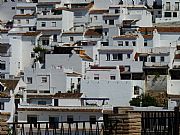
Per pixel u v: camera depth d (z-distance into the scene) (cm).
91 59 16500
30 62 17588
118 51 16162
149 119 4247
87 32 18788
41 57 17175
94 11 19712
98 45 17150
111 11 19475
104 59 16250
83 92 13775
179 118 4028
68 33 18775
